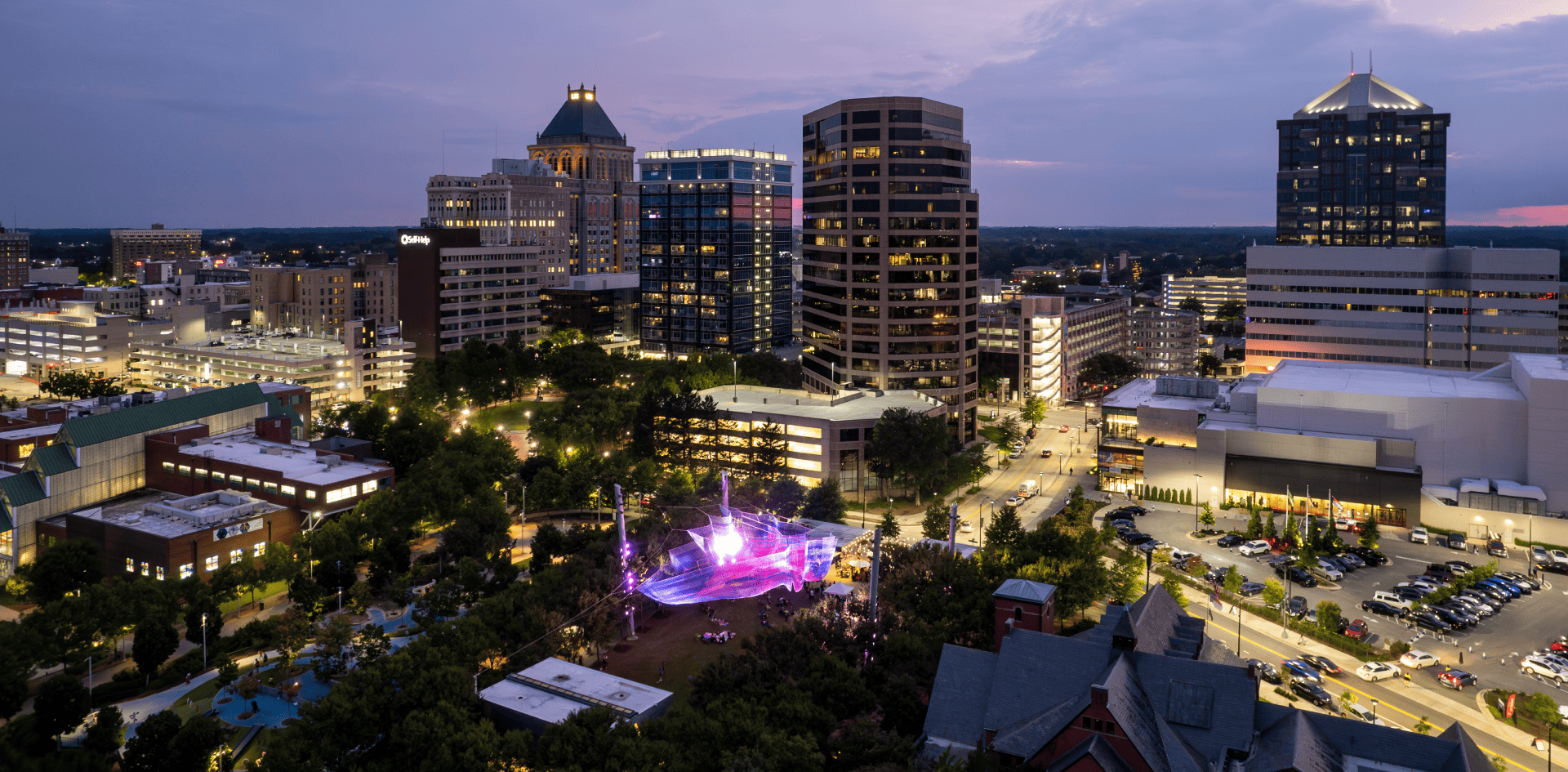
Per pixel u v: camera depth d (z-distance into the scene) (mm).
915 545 169375
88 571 162000
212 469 199750
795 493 197000
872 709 113188
